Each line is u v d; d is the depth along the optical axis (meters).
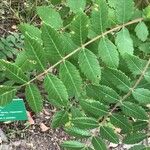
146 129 0.65
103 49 0.61
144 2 0.71
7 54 1.72
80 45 0.60
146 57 0.68
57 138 1.72
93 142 0.64
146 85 0.61
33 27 0.65
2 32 1.88
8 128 1.70
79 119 0.62
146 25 0.67
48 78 0.59
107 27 0.63
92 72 0.60
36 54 0.58
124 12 0.64
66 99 0.58
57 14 0.68
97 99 0.62
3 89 0.57
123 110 0.61
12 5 1.93
